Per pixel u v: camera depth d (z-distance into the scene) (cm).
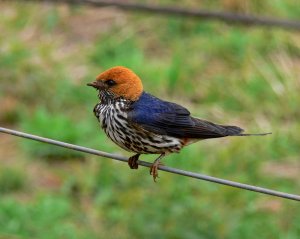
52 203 1335
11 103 1582
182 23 1772
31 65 1648
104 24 1800
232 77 1639
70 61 1692
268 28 1722
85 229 1304
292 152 1473
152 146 927
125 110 922
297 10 1798
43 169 1445
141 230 1262
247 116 1552
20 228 1289
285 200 1357
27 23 1789
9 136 1527
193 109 1560
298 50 1691
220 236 1259
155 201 1309
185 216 1277
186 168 1397
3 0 1833
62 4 1808
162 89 1606
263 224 1292
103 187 1384
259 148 1471
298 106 1572
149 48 1745
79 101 1595
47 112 1578
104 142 1462
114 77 926
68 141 1478
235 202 1336
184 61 1672
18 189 1395
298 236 1285
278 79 1616
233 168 1416
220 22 1764
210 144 1470
